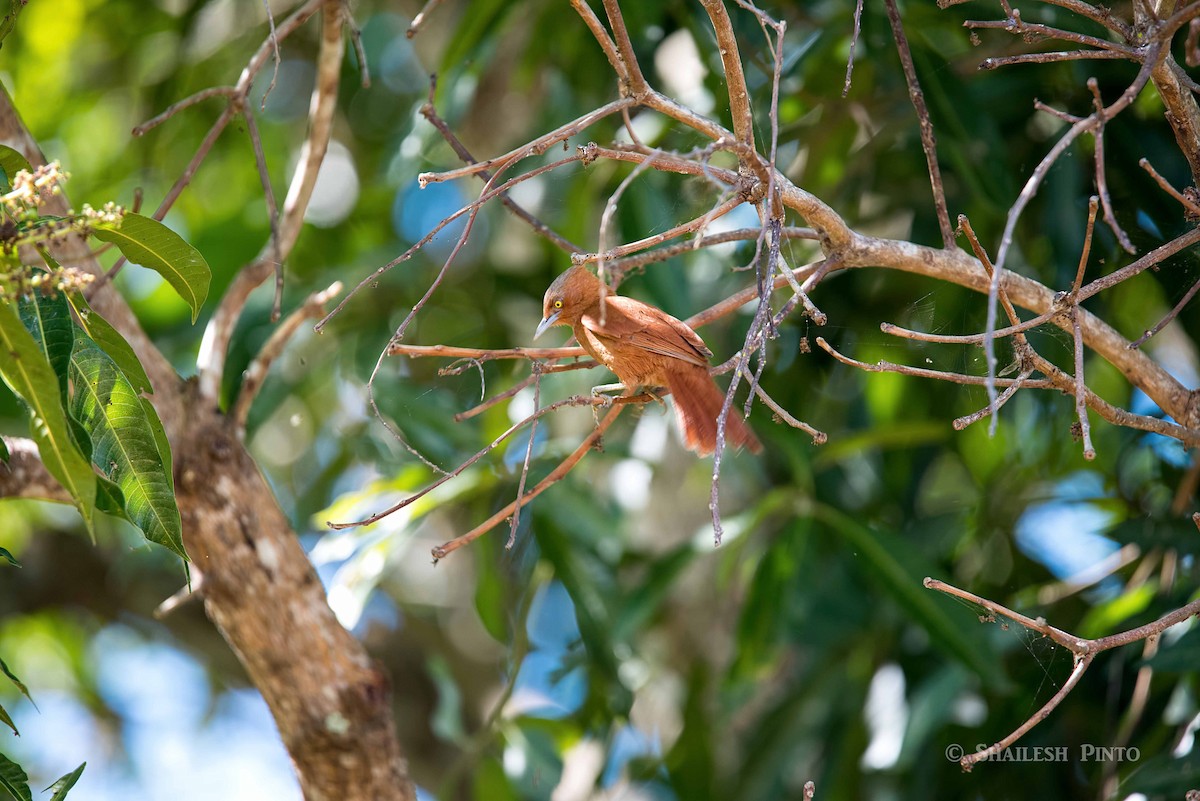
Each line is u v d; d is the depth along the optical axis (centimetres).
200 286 404
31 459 462
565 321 519
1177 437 377
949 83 632
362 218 910
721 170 369
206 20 892
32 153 477
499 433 741
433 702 1060
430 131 711
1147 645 587
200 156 445
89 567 1039
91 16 921
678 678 909
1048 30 375
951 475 932
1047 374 362
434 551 399
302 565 472
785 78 678
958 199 715
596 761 789
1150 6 389
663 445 782
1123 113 636
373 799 469
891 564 657
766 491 808
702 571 909
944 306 624
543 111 795
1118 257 616
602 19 696
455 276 847
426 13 430
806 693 759
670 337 486
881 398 803
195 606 1052
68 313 347
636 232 664
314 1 464
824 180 750
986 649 634
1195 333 709
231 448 472
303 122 954
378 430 752
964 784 706
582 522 710
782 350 740
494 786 701
